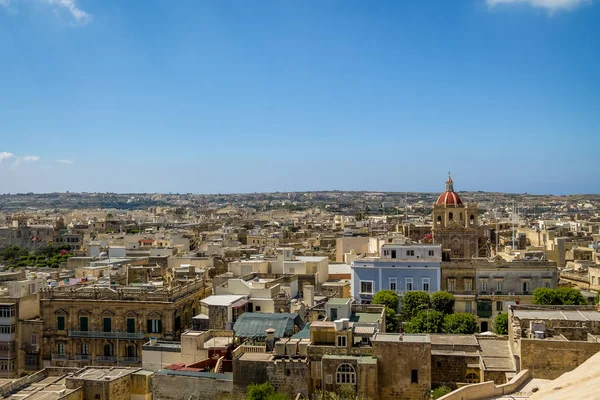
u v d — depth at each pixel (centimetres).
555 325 8906
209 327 11662
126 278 15675
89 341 13012
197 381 8944
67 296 13262
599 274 16600
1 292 14000
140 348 12812
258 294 12688
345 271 17225
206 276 16200
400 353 8612
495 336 10312
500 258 16875
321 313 12025
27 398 9338
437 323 12456
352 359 8588
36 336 13288
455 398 7062
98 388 9412
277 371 8675
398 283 14900
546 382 7688
